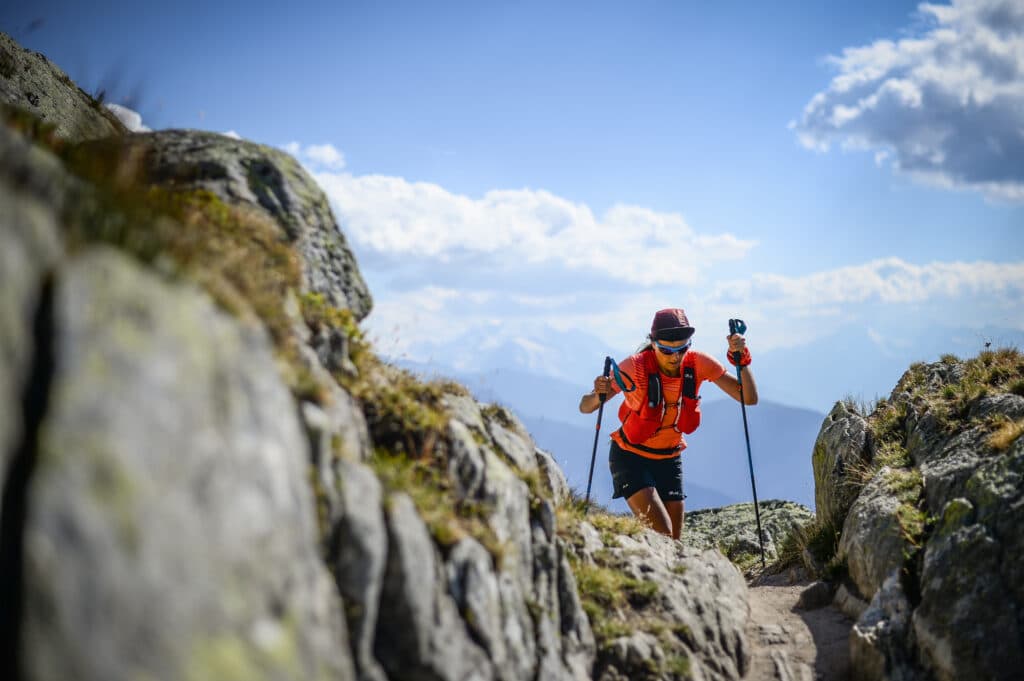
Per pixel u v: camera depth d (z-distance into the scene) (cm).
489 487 558
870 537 759
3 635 226
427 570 436
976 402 841
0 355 252
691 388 926
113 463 262
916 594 661
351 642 382
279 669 301
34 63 789
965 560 618
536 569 578
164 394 295
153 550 263
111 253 316
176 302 330
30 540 231
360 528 402
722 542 1289
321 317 528
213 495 301
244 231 507
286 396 391
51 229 298
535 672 496
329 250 611
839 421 1048
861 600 747
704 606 689
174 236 375
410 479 496
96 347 280
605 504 973
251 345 375
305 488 377
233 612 292
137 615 250
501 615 484
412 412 552
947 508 677
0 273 263
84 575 239
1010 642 565
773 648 703
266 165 597
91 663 232
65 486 246
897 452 908
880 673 617
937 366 1041
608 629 600
